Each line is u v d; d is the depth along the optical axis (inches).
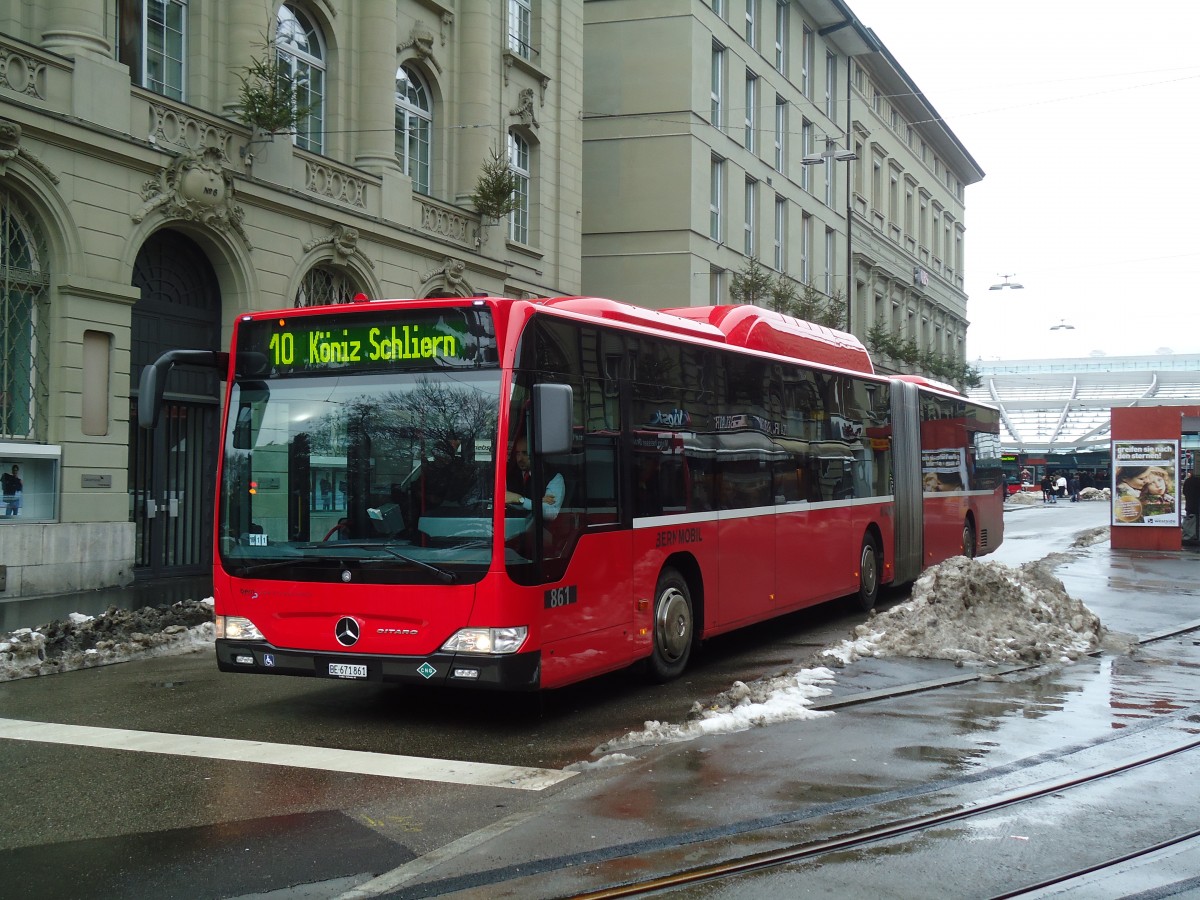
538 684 307.7
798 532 495.5
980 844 216.7
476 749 298.2
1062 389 3784.5
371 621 311.4
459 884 196.1
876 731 306.2
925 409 683.4
